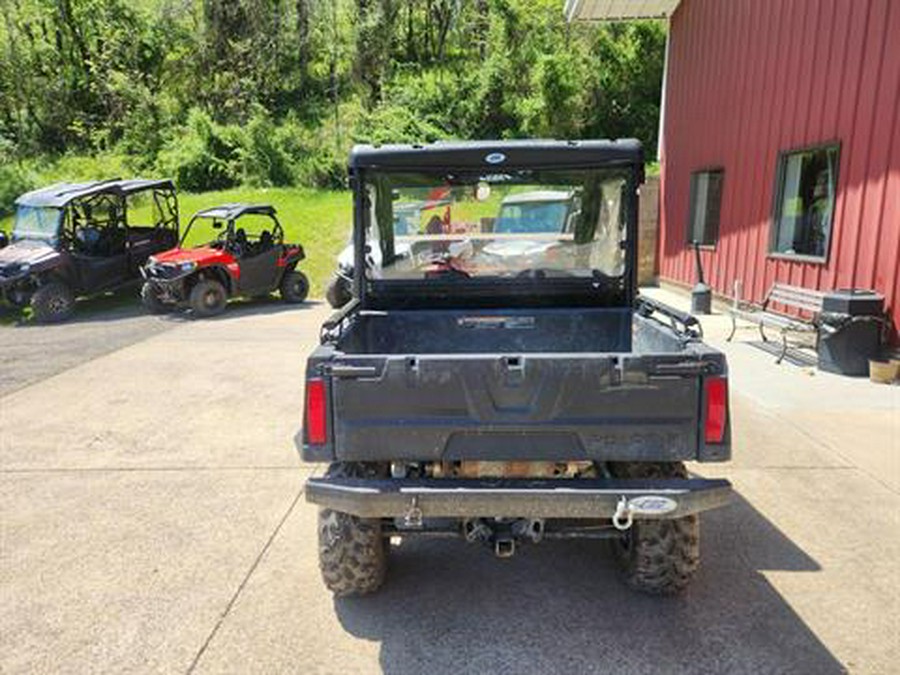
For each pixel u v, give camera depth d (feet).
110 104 87.92
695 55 39.58
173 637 9.47
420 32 96.99
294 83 92.99
